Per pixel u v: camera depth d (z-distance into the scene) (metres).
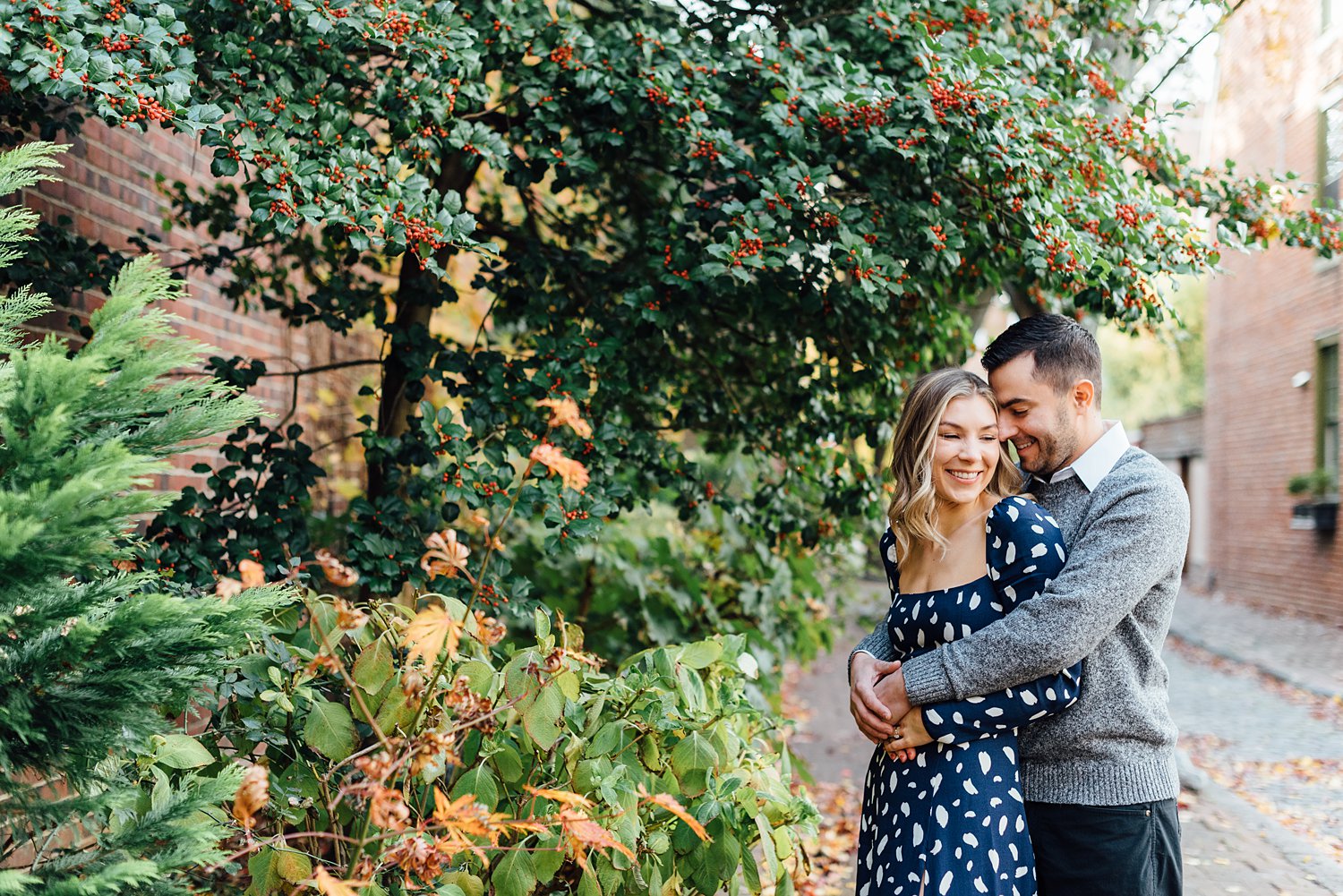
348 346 5.81
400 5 2.61
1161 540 1.88
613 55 3.00
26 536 1.34
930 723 1.87
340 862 2.13
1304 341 11.77
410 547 3.00
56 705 1.46
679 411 3.96
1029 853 1.87
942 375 2.03
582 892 2.07
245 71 2.50
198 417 1.69
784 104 2.94
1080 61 3.53
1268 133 11.29
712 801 2.21
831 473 3.99
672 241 3.09
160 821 1.61
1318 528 11.34
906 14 3.07
